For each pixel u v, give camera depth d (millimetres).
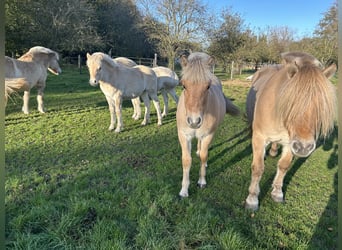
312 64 2041
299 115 1947
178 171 3494
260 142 2633
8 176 3152
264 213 2615
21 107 6703
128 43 25250
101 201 2635
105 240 2025
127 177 3215
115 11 23812
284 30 22234
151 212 2393
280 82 2301
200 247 2012
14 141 4406
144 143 4629
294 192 3055
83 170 3422
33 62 5980
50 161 3680
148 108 5914
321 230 2367
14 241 1972
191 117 2379
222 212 2574
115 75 4984
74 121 5812
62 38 17375
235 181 3273
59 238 2014
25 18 15125
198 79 2340
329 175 3521
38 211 2307
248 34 22188
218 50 21641
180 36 19109
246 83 14719
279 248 2127
